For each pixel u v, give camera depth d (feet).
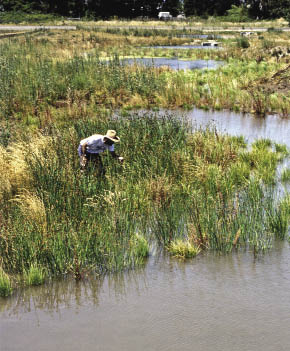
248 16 278.46
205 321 16.08
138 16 289.94
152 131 35.53
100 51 119.44
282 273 19.31
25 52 85.40
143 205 25.02
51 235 20.81
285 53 97.30
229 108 54.85
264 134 42.63
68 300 17.54
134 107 55.93
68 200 24.04
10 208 24.36
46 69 62.39
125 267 20.03
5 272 19.53
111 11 286.46
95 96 58.65
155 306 17.06
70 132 34.27
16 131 40.47
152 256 21.07
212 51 118.01
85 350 14.58
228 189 27.40
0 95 52.21
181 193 27.22
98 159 28.81
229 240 21.61
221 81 67.00
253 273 19.36
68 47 122.83
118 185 26.73
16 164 28.14
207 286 18.40
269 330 15.56
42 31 166.30
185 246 21.06
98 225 22.39
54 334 15.42
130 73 64.44
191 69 86.17
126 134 34.45
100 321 16.14
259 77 69.05
